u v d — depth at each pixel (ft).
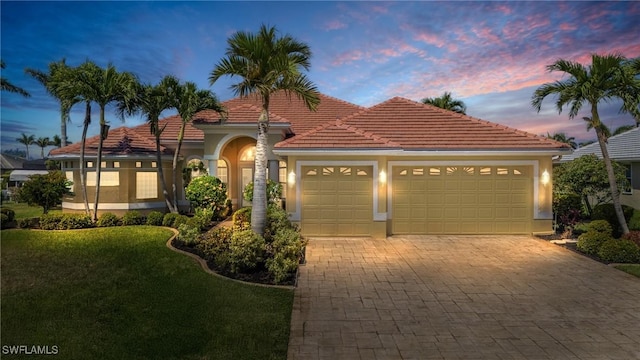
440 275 32.45
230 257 32.09
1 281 29.76
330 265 35.24
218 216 57.21
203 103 53.72
